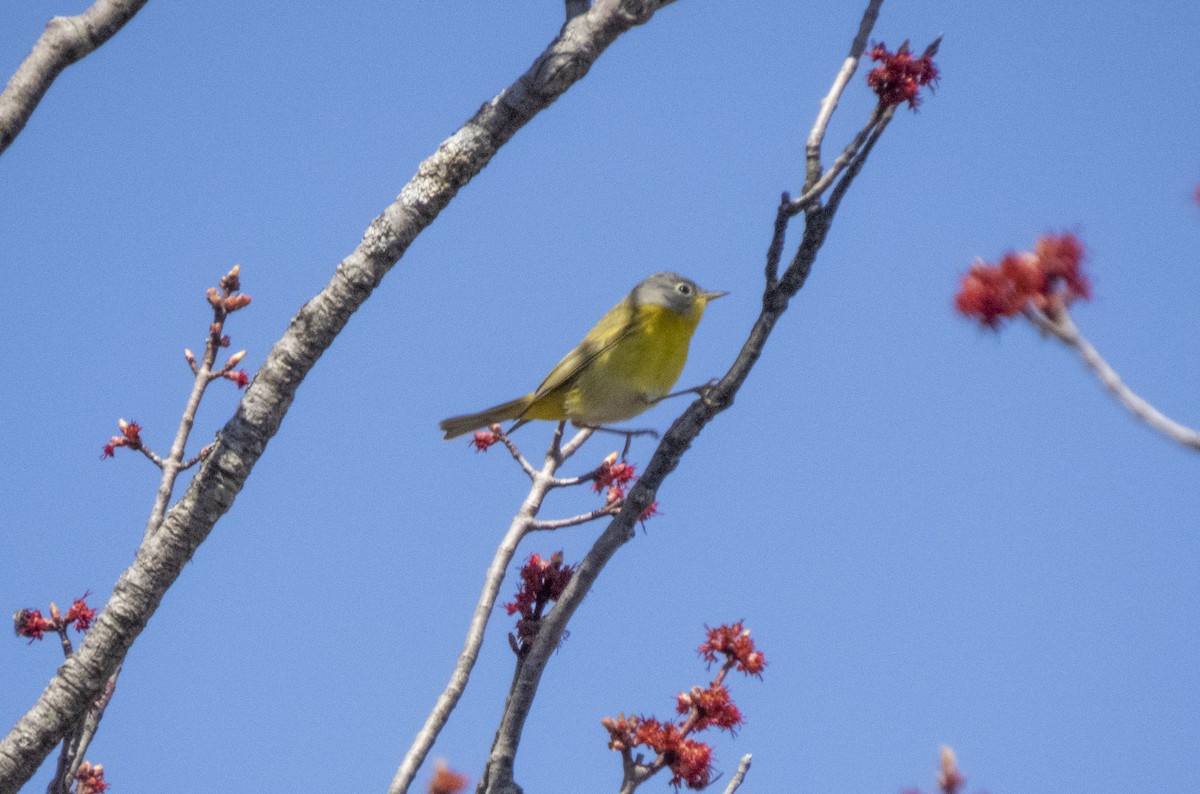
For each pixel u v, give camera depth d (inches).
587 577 401.1
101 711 446.9
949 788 263.7
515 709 398.3
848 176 395.9
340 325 435.8
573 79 439.2
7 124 418.9
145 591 419.5
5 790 408.2
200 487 424.5
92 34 427.5
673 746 375.6
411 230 438.0
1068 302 247.0
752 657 393.1
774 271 397.1
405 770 393.1
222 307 522.6
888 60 397.1
